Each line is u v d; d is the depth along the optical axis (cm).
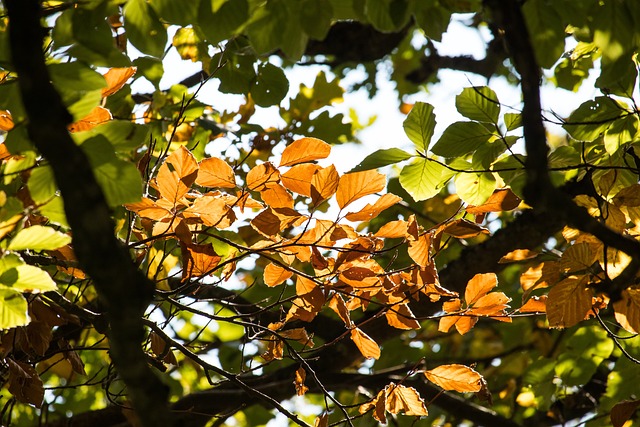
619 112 375
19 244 346
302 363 383
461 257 434
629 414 387
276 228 369
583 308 373
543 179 338
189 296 385
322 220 369
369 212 368
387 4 356
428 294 379
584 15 355
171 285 416
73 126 358
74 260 379
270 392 438
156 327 380
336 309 380
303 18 354
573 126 376
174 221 367
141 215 365
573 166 373
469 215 391
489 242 431
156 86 405
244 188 368
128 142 348
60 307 378
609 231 339
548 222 424
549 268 373
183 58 407
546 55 356
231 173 368
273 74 394
